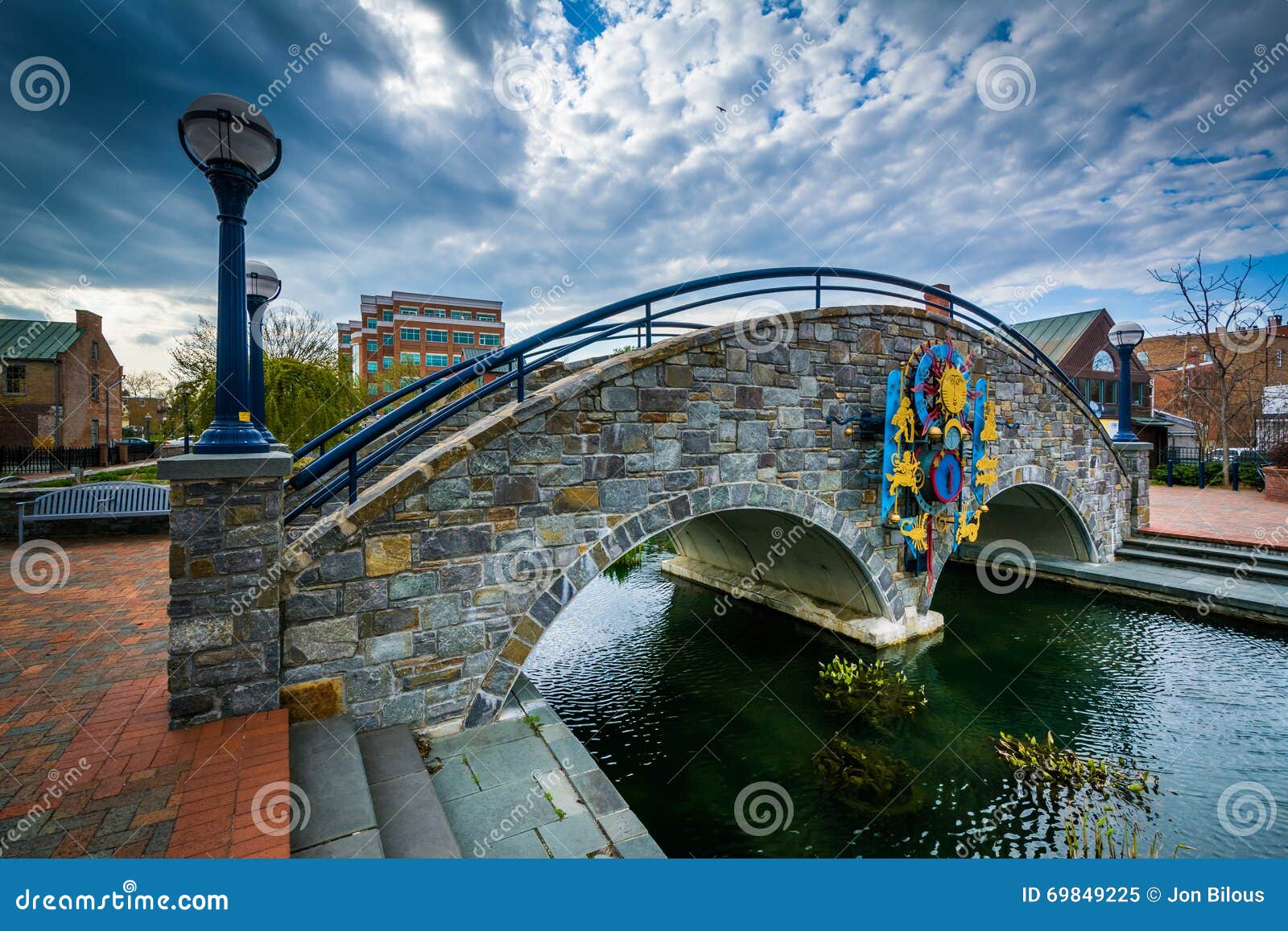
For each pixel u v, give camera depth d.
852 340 8.01
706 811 5.51
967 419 9.28
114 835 2.79
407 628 4.92
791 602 10.90
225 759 3.51
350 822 3.25
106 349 33.94
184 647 3.90
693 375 6.54
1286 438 19.52
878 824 5.25
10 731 3.75
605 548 5.91
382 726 4.84
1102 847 4.87
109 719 3.94
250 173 4.15
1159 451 26.95
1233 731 6.62
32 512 9.35
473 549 5.20
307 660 4.51
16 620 5.70
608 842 3.82
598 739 6.93
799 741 6.72
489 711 5.30
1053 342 28.67
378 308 52.69
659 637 10.19
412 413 5.14
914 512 8.91
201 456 3.90
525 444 5.45
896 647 9.01
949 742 6.59
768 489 7.22
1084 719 6.98
